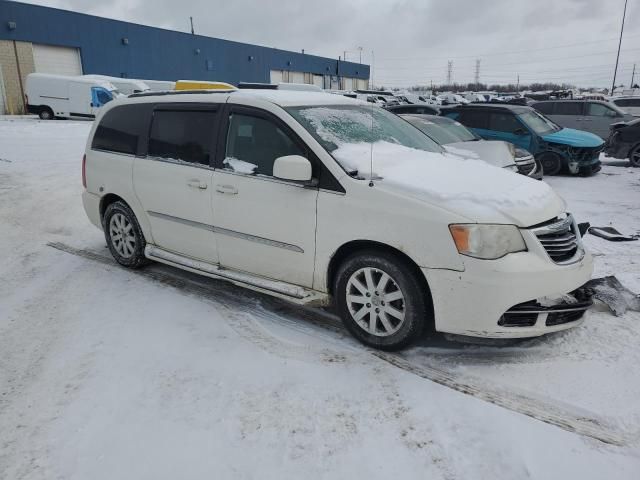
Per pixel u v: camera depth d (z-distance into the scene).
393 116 4.85
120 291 4.56
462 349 3.48
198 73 40.88
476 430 2.67
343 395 2.98
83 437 2.64
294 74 51.97
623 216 7.36
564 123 15.68
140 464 2.45
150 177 4.60
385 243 3.25
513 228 3.12
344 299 3.56
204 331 3.77
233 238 4.05
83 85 23.98
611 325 3.78
